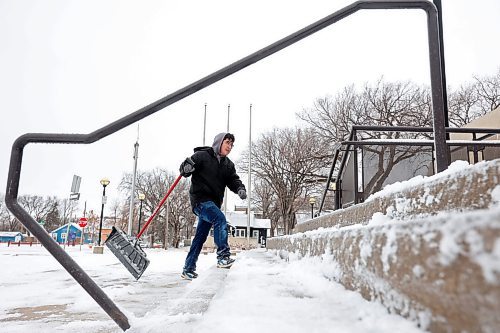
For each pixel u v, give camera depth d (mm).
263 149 31062
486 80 26156
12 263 8430
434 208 1702
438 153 2506
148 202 45062
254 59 2211
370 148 5504
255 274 2781
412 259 923
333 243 1919
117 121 1889
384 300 1164
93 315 2705
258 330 1070
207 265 7656
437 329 833
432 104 2566
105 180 19156
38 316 2682
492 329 622
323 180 15930
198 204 4352
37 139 1823
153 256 13516
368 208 2643
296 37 2279
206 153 4445
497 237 588
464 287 682
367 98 24094
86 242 52688
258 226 50156
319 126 26188
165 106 2008
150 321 1610
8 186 1760
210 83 2104
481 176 1385
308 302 1485
